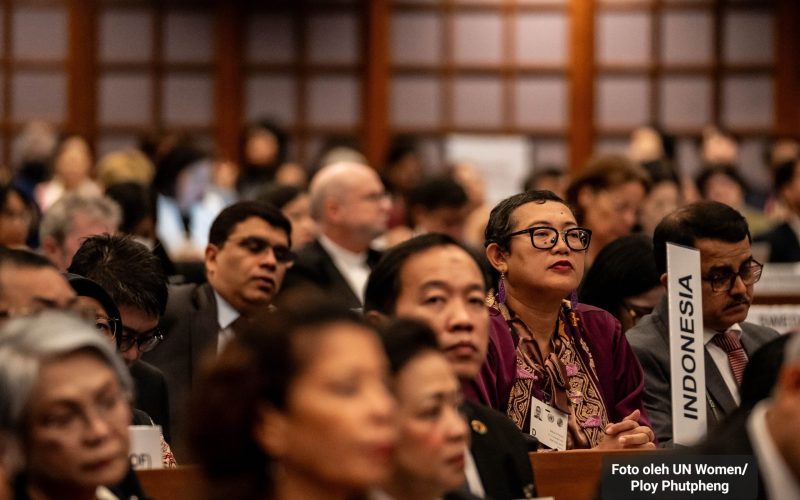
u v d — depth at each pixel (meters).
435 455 6.06
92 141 25.48
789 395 5.90
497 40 25.50
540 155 25.41
